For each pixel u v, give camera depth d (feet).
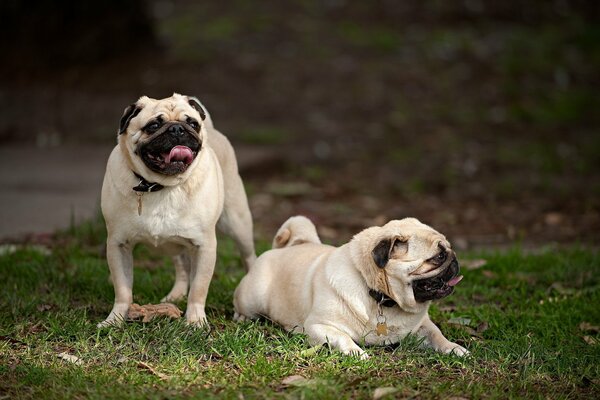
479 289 26.63
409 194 46.34
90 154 50.55
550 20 76.43
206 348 20.06
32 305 22.62
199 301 22.04
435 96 62.39
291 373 18.65
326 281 20.72
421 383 18.33
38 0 61.16
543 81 65.51
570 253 31.17
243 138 54.39
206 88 60.44
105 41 62.64
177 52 64.80
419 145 55.31
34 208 37.40
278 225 38.52
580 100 62.75
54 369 18.52
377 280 20.11
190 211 21.35
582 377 19.13
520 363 19.89
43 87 59.26
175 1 75.56
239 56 65.46
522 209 43.01
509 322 23.35
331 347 20.01
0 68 60.54
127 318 21.71
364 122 58.29
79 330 20.76
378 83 63.41
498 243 35.65
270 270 22.90
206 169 21.65
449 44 69.77
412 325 20.66
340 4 75.92
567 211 42.22
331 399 16.96
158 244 21.67
